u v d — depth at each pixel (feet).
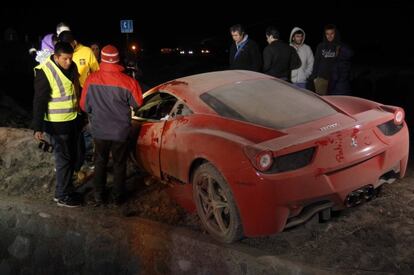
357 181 12.48
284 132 12.44
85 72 19.36
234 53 22.74
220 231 13.19
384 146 12.99
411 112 29.99
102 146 15.84
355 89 36.94
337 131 12.30
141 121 17.04
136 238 14.51
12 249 17.02
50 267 16.21
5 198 17.43
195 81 16.02
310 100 14.73
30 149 20.26
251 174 11.76
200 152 13.09
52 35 20.98
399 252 11.75
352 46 52.75
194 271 13.38
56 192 16.55
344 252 11.98
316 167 11.87
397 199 14.46
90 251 15.30
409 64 44.98
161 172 15.70
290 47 21.83
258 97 14.61
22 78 46.85
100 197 16.37
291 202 11.71
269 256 12.16
